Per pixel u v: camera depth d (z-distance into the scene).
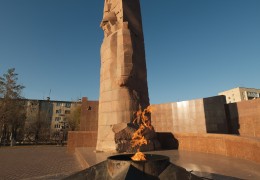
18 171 8.24
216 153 9.66
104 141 10.80
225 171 5.81
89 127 18.45
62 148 23.12
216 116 18.28
